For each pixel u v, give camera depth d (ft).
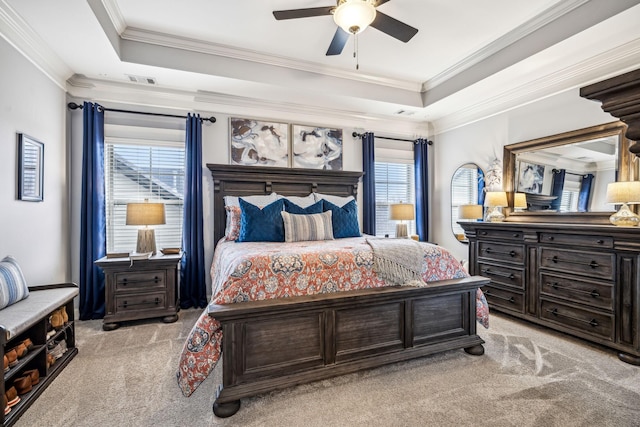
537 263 9.57
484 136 13.21
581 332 8.41
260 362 5.94
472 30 9.40
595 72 9.36
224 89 11.48
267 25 9.02
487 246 11.30
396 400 5.91
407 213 13.53
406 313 7.11
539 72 10.28
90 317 10.34
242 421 5.37
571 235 8.67
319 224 10.49
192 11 8.34
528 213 11.35
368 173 14.49
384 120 15.24
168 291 10.12
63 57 9.09
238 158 12.67
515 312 10.20
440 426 5.21
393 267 7.26
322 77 11.80
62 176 10.18
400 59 11.13
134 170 11.65
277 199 11.74
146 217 10.11
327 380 6.59
